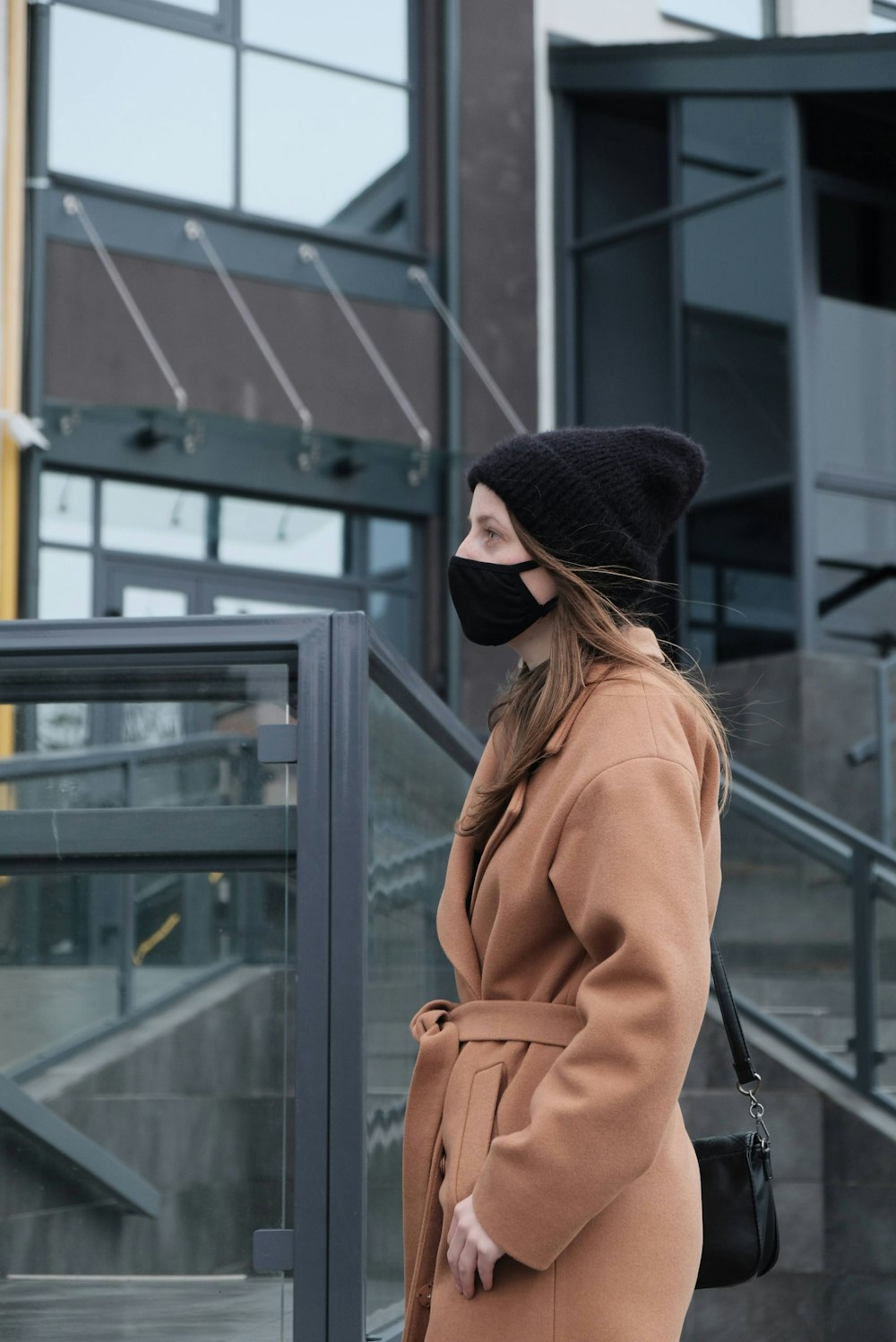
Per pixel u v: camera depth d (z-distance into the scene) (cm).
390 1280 238
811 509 905
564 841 155
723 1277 178
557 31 1058
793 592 898
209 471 884
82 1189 215
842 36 927
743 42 962
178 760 213
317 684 208
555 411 1028
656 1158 158
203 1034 214
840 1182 498
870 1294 484
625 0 1080
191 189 909
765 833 566
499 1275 150
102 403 852
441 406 973
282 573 917
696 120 998
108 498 866
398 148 993
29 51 858
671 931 146
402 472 952
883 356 951
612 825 151
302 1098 199
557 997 160
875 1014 513
